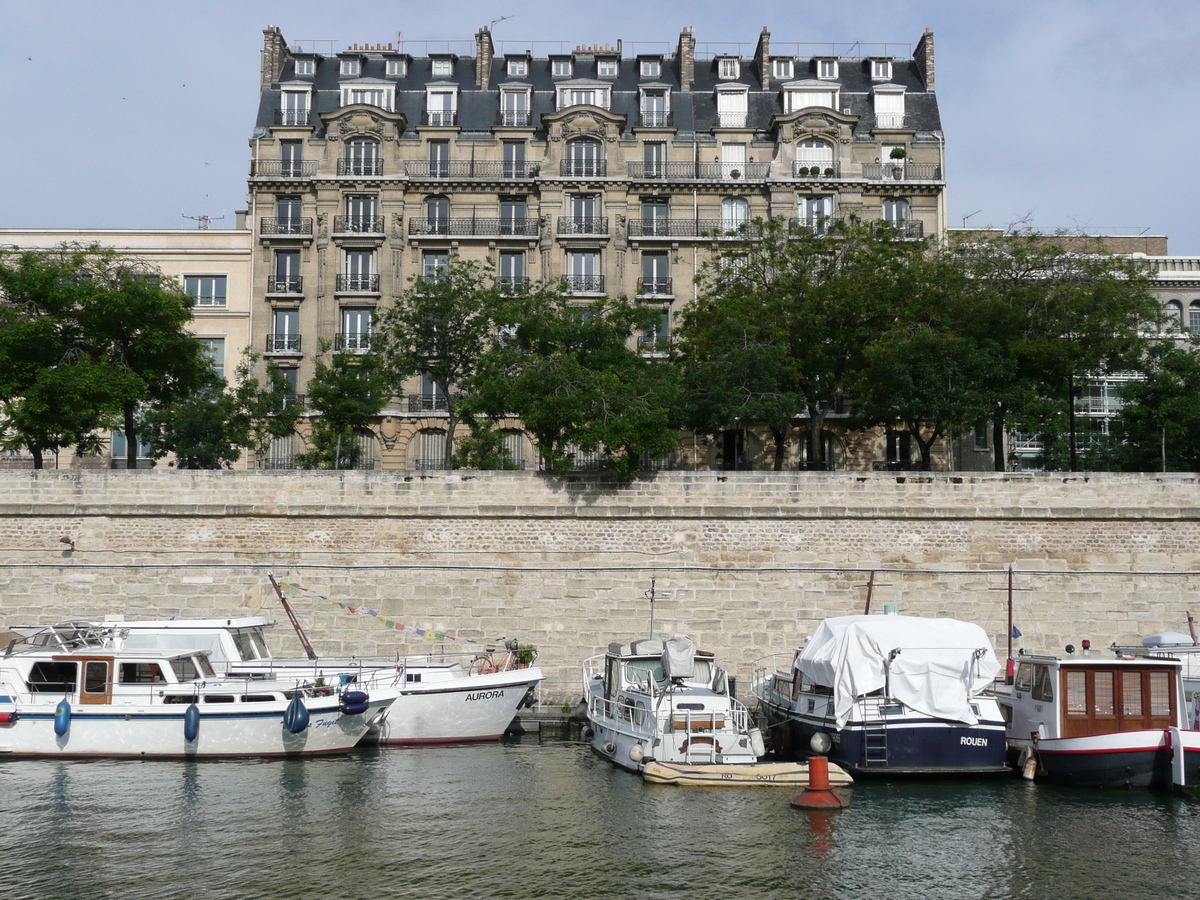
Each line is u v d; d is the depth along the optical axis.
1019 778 25.11
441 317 43.16
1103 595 31.95
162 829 20.39
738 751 24.84
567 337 38.53
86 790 22.95
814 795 22.45
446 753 26.92
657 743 24.69
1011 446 56.09
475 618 31.97
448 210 55.47
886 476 32.47
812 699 26.28
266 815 21.33
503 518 32.38
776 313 41.41
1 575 31.97
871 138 56.06
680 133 56.38
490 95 57.78
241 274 54.47
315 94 57.38
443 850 19.36
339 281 54.00
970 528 32.31
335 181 54.38
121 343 38.09
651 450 33.16
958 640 25.22
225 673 27.83
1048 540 32.25
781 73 59.34
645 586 32.06
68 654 25.83
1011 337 40.09
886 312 41.03
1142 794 23.56
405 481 32.44
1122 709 25.05
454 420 44.03
